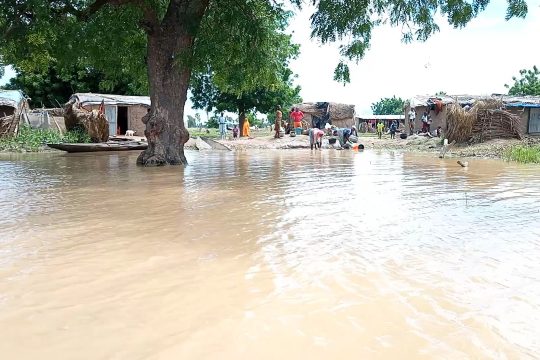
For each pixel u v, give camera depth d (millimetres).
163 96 13891
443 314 2762
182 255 3945
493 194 7461
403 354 2293
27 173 11047
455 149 20438
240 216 5633
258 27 13320
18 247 4176
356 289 3164
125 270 3535
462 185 8672
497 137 20875
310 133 25031
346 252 4059
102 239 4477
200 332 2512
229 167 13062
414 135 29672
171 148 13969
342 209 6125
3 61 18375
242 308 2836
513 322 2656
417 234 4719
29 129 24078
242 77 16031
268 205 6426
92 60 18062
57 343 2381
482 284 3266
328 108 38531
